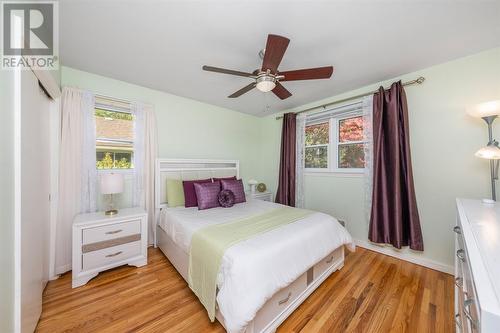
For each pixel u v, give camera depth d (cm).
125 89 253
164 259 233
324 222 198
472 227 96
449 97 204
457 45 175
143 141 260
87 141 220
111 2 126
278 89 192
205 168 322
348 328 136
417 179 224
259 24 148
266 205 273
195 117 324
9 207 97
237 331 108
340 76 235
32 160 127
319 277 181
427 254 217
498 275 56
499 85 178
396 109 226
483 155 154
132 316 145
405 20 144
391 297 167
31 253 124
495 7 131
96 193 229
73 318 142
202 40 167
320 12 136
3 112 92
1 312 90
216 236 156
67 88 208
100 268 191
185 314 147
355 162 286
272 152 406
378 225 242
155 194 268
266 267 127
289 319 145
